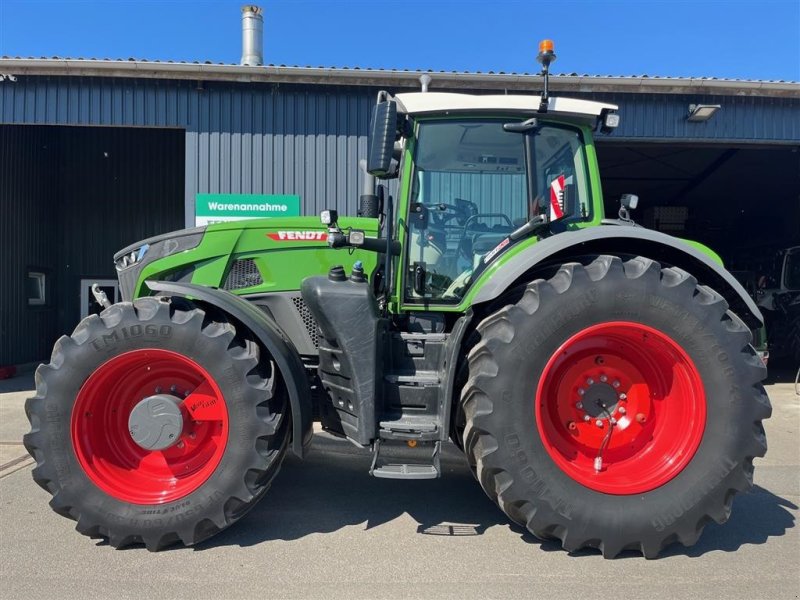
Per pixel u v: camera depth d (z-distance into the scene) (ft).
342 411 10.23
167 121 25.35
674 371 9.70
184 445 10.05
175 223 38.75
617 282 9.32
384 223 12.14
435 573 8.92
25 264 33.91
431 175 11.33
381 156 9.84
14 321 32.78
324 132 25.84
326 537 10.23
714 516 9.34
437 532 10.46
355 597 8.21
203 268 12.13
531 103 11.05
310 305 10.17
